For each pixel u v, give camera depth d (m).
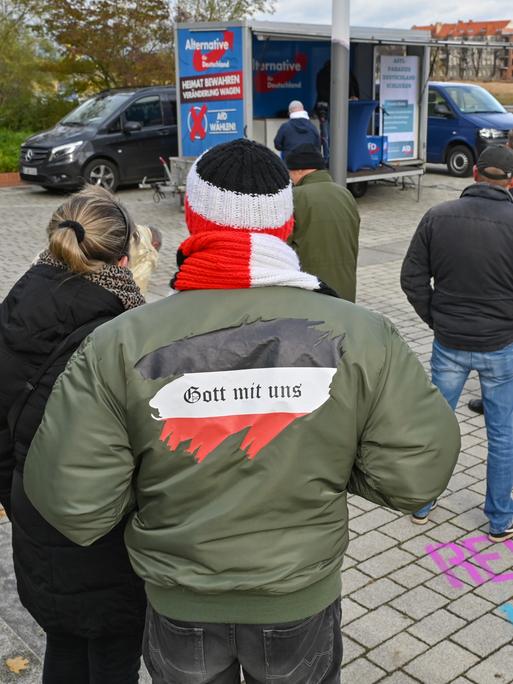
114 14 19.06
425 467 1.53
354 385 1.50
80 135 14.28
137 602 2.06
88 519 1.47
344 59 7.21
